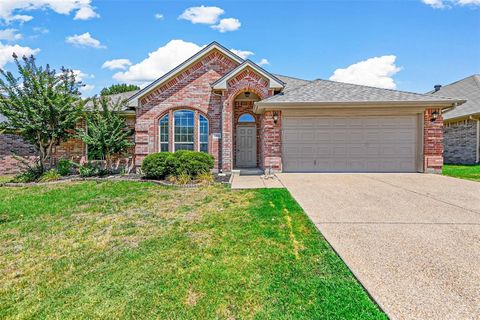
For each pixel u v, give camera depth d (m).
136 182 11.36
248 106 16.94
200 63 14.86
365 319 2.79
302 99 13.16
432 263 3.90
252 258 4.24
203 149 14.90
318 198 8.03
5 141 16.06
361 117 13.70
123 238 5.37
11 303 3.36
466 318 2.73
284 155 13.88
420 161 13.39
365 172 13.57
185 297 3.31
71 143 15.20
